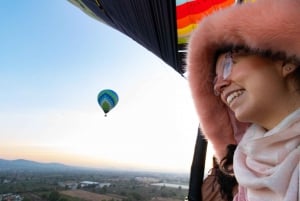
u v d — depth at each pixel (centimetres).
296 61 84
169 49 394
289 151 79
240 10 87
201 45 104
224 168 112
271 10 81
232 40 90
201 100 114
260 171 82
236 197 96
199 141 172
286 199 74
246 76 87
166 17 379
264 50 84
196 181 165
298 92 86
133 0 387
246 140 93
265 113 87
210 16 100
